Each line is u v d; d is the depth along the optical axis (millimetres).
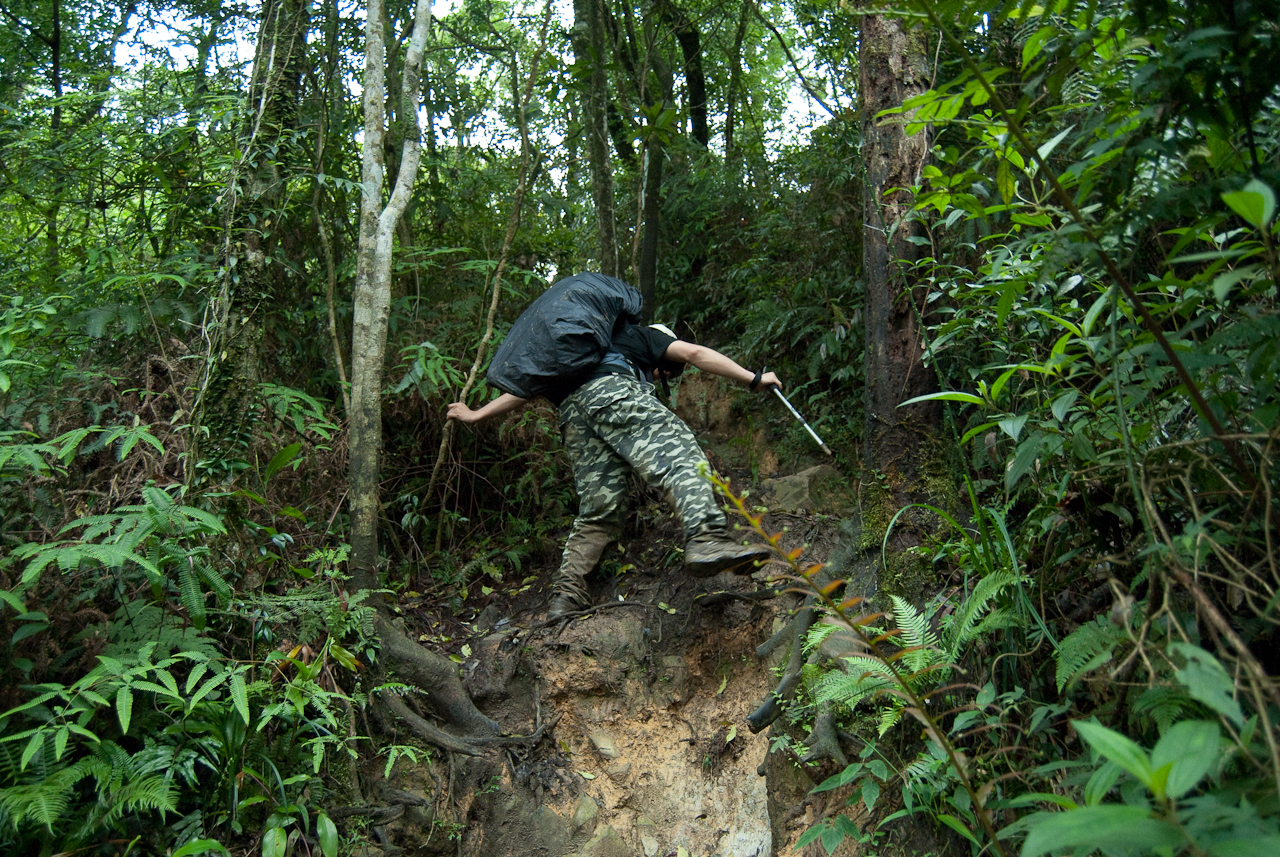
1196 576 1291
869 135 2799
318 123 3672
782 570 3197
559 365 3049
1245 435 1295
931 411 2701
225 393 2648
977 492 2678
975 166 1670
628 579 3389
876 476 2730
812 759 2410
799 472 3711
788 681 2660
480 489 3795
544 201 5043
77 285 2951
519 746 2834
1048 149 1527
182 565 2203
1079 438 1762
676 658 3115
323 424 3170
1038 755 1806
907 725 2271
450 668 2855
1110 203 1481
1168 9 1321
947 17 1447
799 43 5539
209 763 2160
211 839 2064
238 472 2637
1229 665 1443
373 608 2781
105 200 3178
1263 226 1067
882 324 2750
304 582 2824
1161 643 1475
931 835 2127
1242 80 1280
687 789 2902
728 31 6637
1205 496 1531
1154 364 1523
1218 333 1406
